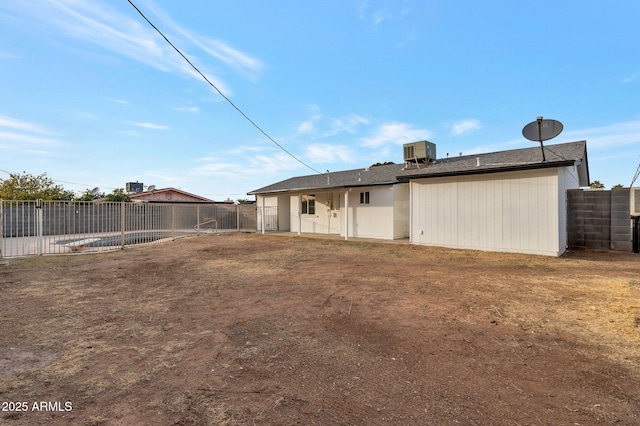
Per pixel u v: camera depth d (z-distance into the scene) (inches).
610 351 119.0
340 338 134.8
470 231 425.4
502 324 149.3
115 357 117.3
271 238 601.9
